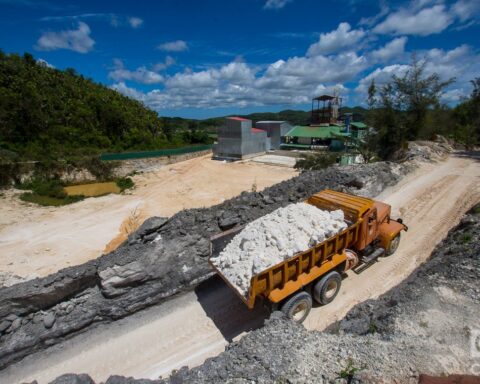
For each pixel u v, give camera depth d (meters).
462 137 28.06
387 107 25.98
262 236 6.76
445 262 6.73
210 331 6.91
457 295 5.39
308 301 6.50
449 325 4.75
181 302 7.84
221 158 45.25
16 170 25.94
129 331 7.07
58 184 27.39
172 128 65.38
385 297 6.23
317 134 51.25
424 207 12.38
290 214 7.10
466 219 9.05
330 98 58.28
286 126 54.84
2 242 16.19
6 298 6.52
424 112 25.55
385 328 4.95
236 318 7.20
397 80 25.64
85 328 7.07
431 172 17.39
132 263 7.45
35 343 6.54
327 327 6.25
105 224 19.06
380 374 3.93
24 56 51.50
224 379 4.24
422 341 4.48
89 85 58.75
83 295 7.26
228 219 8.95
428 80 24.86
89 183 30.73
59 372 6.20
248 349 4.74
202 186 29.62
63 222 19.25
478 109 31.28
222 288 8.20
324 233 6.57
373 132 27.39
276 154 47.75
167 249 8.02
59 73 55.16
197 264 8.26
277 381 4.07
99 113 44.94
